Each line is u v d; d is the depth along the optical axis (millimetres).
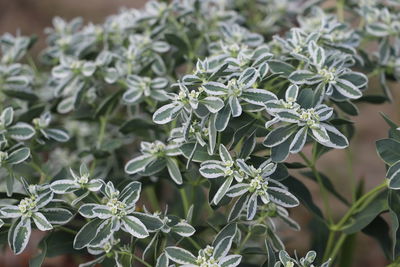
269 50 1158
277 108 1022
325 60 1096
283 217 1130
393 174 1024
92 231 1032
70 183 1046
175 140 1086
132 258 1081
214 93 1021
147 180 1174
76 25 1428
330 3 1846
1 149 1114
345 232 1140
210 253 1021
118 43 1337
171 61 1290
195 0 1292
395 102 2113
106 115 1267
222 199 1031
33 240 1569
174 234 1073
